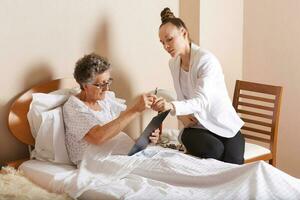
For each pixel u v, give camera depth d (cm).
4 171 223
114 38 281
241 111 318
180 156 223
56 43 253
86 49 267
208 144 250
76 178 210
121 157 223
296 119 345
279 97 297
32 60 244
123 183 205
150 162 216
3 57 233
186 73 257
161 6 308
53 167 227
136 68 298
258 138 309
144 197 189
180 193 192
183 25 252
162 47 312
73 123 228
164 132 294
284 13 341
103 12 273
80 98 237
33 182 220
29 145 242
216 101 250
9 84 237
